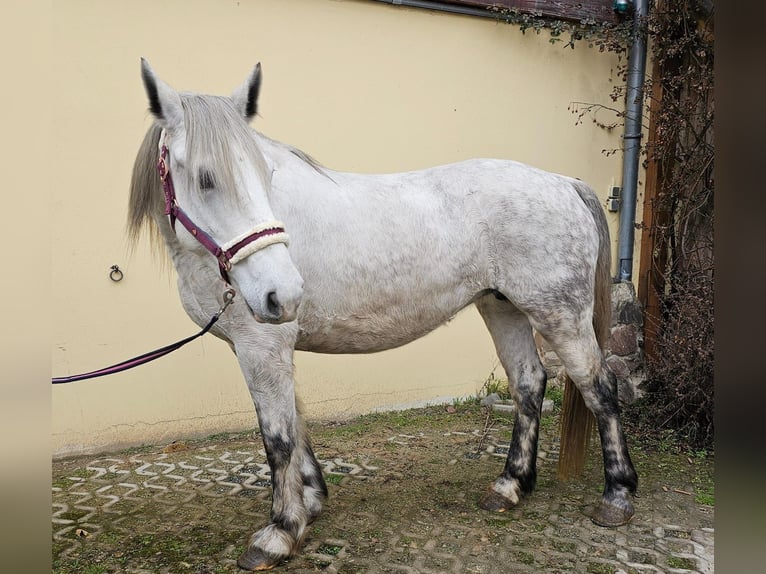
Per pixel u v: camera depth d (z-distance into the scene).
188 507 2.88
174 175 2.02
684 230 4.26
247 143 1.94
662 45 4.40
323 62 3.80
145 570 2.33
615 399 2.69
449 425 3.99
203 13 3.50
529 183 2.62
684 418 3.82
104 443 3.53
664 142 4.36
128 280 3.50
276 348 2.29
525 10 4.19
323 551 2.46
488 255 2.60
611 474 2.71
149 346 3.58
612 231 4.66
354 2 3.82
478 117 4.25
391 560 2.39
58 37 3.23
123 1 3.33
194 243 2.03
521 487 2.88
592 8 4.38
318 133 3.85
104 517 2.78
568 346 2.62
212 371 3.74
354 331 2.50
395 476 3.22
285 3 3.66
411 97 4.05
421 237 2.49
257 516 2.79
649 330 4.47
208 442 3.71
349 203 2.45
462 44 4.15
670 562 2.38
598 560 2.40
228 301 2.12
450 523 2.70
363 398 4.13
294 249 2.32
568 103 4.47
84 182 3.36
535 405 2.90
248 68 3.64
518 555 2.43
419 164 4.14
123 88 3.39
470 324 4.38
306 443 2.79
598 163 4.60
